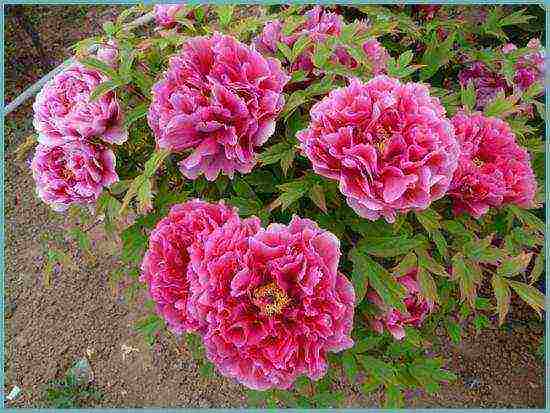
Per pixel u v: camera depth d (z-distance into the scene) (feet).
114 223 2.88
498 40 3.57
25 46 4.82
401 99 1.97
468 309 2.72
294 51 2.30
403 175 1.83
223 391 3.50
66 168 2.34
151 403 3.47
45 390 3.54
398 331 2.26
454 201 2.20
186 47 2.16
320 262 1.80
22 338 3.73
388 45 3.18
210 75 2.07
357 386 3.36
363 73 2.36
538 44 2.87
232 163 2.10
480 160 2.21
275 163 2.36
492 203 2.13
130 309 3.79
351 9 3.28
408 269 2.10
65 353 3.67
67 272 3.93
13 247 4.05
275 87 2.09
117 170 2.50
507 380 3.40
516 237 2.29
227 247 1.84
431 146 1.87
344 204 2.24
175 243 1.96
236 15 4.60
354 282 2.07
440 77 3.25
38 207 4.21
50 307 3.83
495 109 2.43
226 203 2.22
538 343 3.51
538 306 2.12
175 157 2.49
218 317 1.77
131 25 2.69
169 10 2.61
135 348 3.66
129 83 2.40
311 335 1.80
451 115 2.44
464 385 3.39
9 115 4.48
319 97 2.41
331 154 1.86
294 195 2.08
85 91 2.30
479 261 2.15
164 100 2.08
